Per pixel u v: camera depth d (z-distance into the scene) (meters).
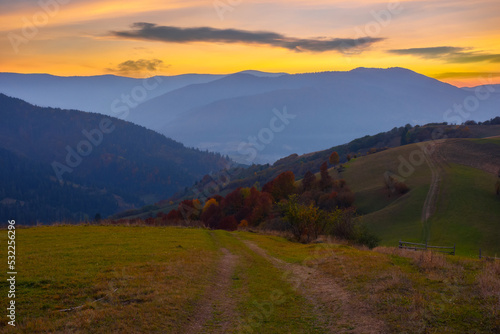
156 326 12.66
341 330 12.80
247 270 22.94
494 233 70.50
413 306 13.71
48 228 36.97
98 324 12.30
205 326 13.41
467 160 111.94
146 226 45.75
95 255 22.75
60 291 15.19
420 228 77.81
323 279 20.08
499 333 11.23
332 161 154.12
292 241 43.03
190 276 19.33
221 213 98.94
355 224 42.94
